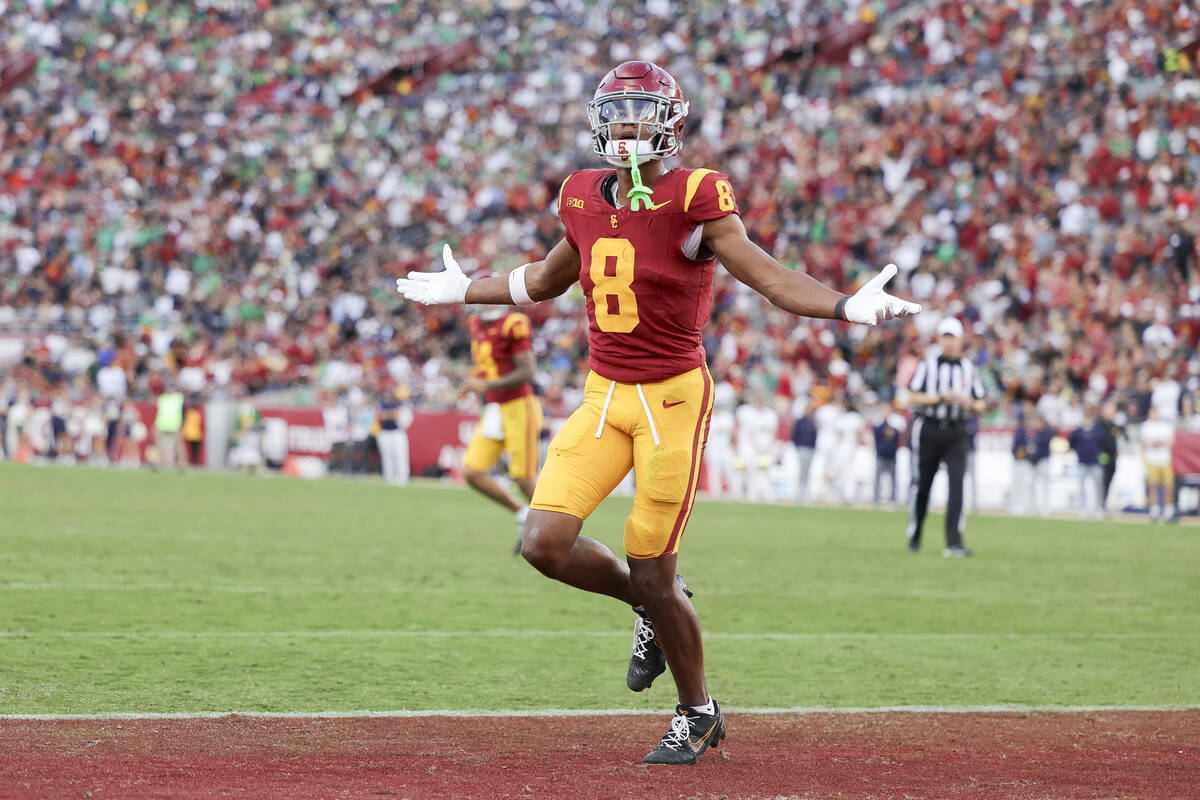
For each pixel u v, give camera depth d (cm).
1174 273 8231
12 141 13225
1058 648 2717
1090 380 7525
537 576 3709
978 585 3744
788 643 2714
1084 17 10288
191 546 4300
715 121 10862
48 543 4256
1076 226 8844
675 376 1630
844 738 1831
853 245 9306
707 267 1622
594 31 12488
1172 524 6162
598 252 1606
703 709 1666
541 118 11888
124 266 11950
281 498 6650
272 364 10531
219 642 2520
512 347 4050
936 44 10712
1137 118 9256
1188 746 1806
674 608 1644
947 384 4484
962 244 9031
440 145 12025
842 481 7506
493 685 2189
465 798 1421
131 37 14000
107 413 9912
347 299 10925
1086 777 1606
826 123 10419
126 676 2153
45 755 1556
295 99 13088
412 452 9000
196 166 12612
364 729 1800
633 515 1641
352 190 12000
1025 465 6781
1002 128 9625
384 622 2847
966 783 1563
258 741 1694
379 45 13250
